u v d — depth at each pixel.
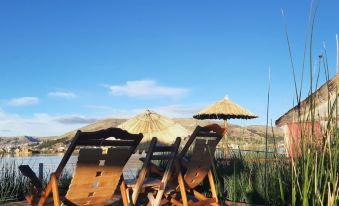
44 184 8.23
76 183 4.35
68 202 4.41
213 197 6.09
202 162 5.88
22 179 8.27
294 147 2.72
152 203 5.27
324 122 2.61
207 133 5.74
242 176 7.23
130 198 5.19
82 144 4.32
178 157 5.46
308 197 2.46
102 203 4.76
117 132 4.52
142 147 8.84
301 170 2.69
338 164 2.41
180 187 5.46
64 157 4.30
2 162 8.29
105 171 4.56
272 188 3.99
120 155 4.63
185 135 9.36
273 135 3.06
